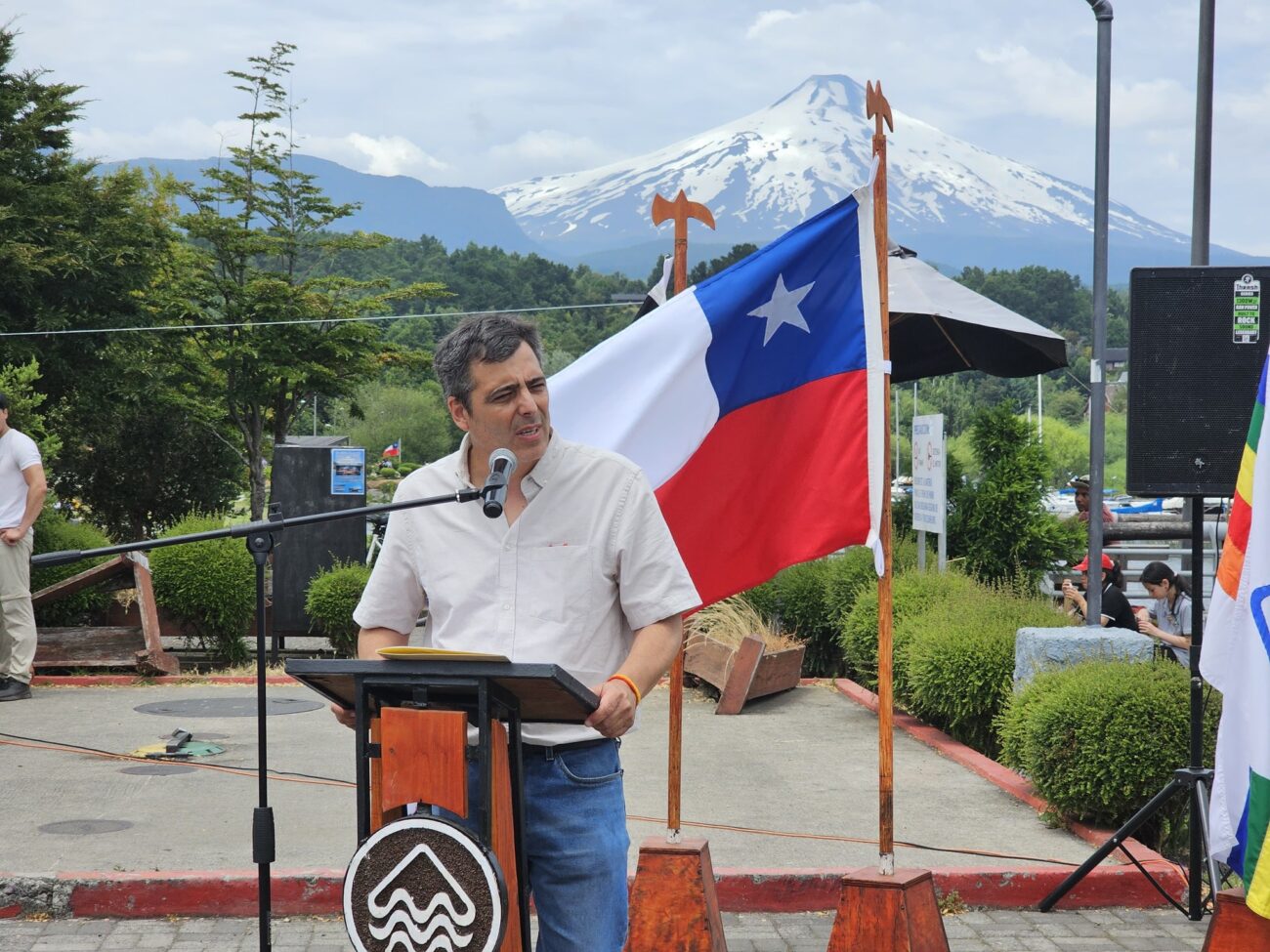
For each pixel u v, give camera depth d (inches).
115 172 1188.5
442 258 4237.2
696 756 339.0
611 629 127.0
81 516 943.0
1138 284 216.8
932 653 346.6
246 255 1423.5
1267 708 162.4
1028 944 204.8
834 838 254.1
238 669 479.8
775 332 177.0
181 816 265.3
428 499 125.6
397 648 108.7
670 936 171.2
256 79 1419.8
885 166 176.7
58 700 409.7
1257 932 163.2
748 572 176.6
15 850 238.7
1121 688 251.9
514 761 114.8
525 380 123.6
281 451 497.4
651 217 190.5
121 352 1120.8
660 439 174.7
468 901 104.3
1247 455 175.8
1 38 1162.6
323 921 213.6
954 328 450.6
